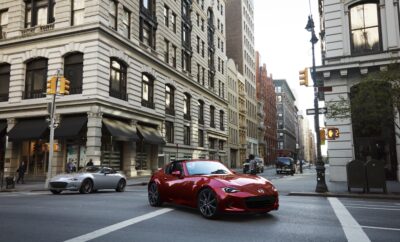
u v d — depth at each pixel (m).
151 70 34.50
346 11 22.33
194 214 9.25
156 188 10.78
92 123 25.91
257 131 89.44
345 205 11.45
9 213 9.60
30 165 28.12
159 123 35.44
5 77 30.53
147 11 34.81
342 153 21.47
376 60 20.50
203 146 48.03
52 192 17.19
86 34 27.17
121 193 17.02
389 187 17.22
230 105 63.94
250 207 8.05
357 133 21.52
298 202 12.28
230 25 76.50
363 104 14.42
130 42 30.78
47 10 29.45
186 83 42.97
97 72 26.47
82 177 16.81
